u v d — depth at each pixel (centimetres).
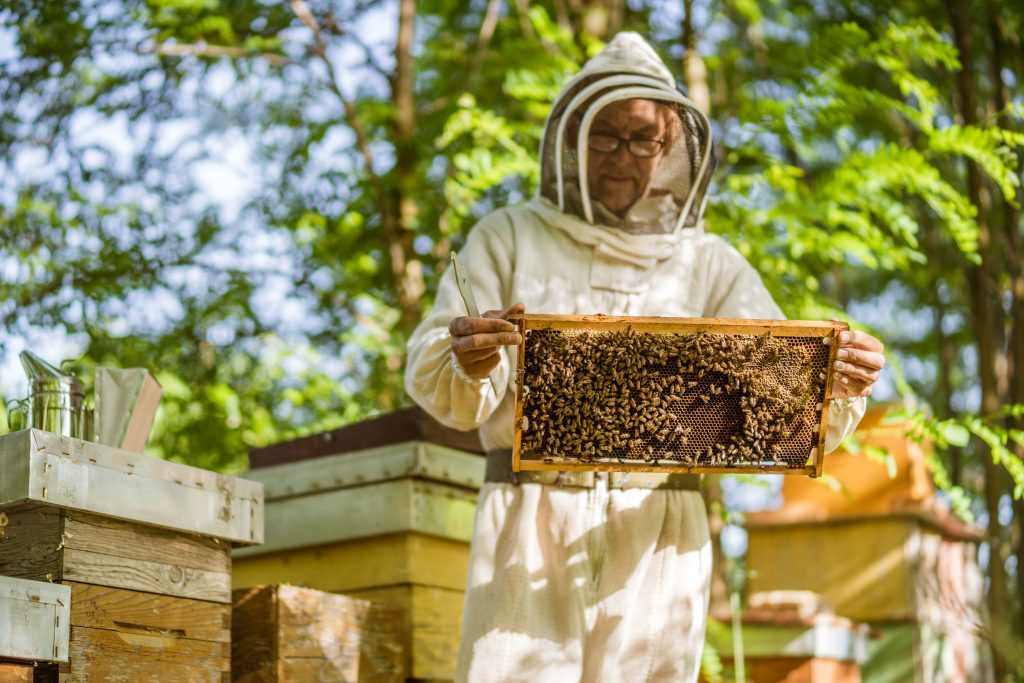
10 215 560
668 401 272
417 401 315
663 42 667
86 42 550
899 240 582
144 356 593
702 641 313
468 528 391
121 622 272
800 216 475
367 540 379
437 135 642
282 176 643
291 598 321
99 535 270
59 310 560
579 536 307
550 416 272
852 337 283
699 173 328
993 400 501
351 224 611
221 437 594
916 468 508
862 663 490
